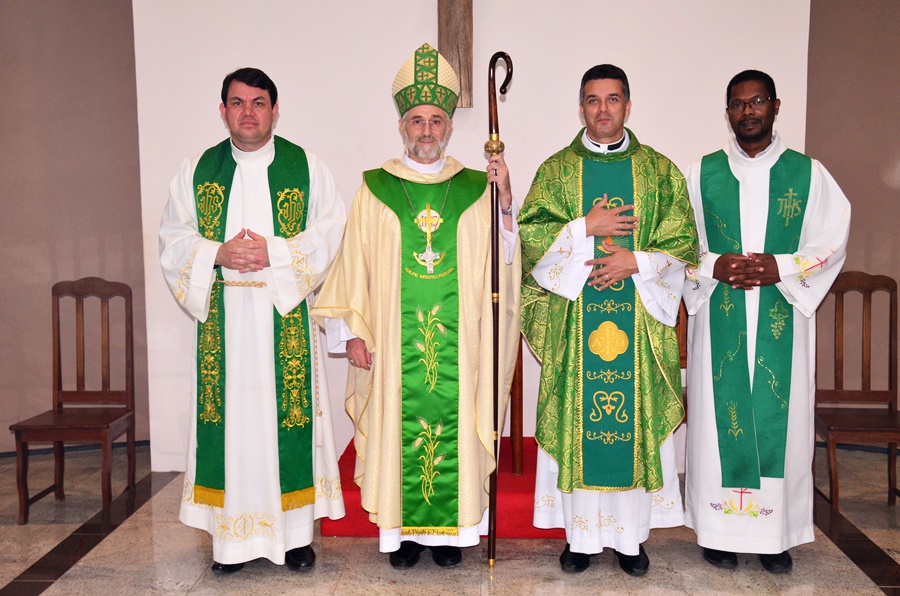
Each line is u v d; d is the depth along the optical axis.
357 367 2.93
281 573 2.90
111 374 5.08
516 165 4.02
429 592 2.74
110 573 2.93
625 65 3.94
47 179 4.82
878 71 4.79
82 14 4.84
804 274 2.81
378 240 2.85
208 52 3.99
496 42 3.95
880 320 4.94
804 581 2.84
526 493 3.17
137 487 3.95
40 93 4.77
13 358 4.80
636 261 2.71
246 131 2.76
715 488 2.92
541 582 2.82
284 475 2.83
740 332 2.88
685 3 3.90
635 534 2.83
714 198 2.95
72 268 4.91
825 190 2.88
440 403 2.83
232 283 2.80
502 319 2.88
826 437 3.64
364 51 3.99
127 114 4.98
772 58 3.89
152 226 4.05
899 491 3.71
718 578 2.86
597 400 2.78
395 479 2.80
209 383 2.84
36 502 3.80
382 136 4.03
